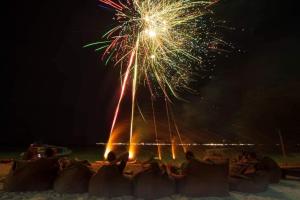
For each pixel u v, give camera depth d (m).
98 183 7.64
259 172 8.34
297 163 12.31
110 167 7.73
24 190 8.03
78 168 8.02
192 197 7.71
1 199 7.45
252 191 8.19
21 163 8.20
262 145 17.34
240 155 9.31
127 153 7.99
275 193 8.22
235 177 8.41
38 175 8.10
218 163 7.88
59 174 8.18
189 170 7.82
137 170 8.45
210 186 7.74
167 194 7.71
